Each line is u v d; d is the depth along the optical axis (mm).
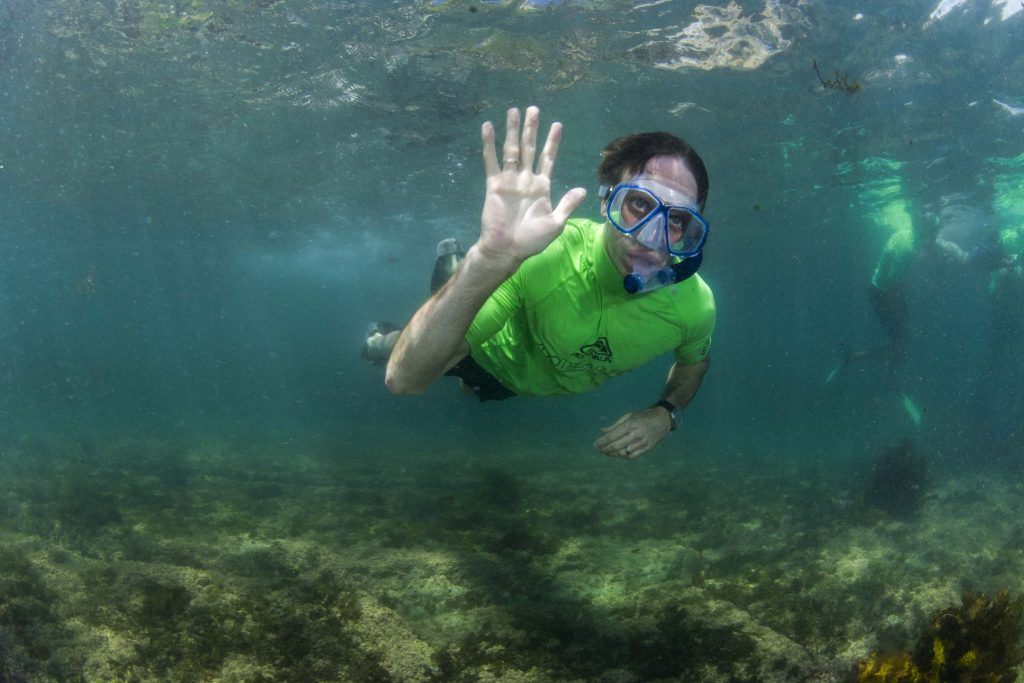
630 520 11742
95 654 4965
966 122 15945
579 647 5785
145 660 4980
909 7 10820
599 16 11258
